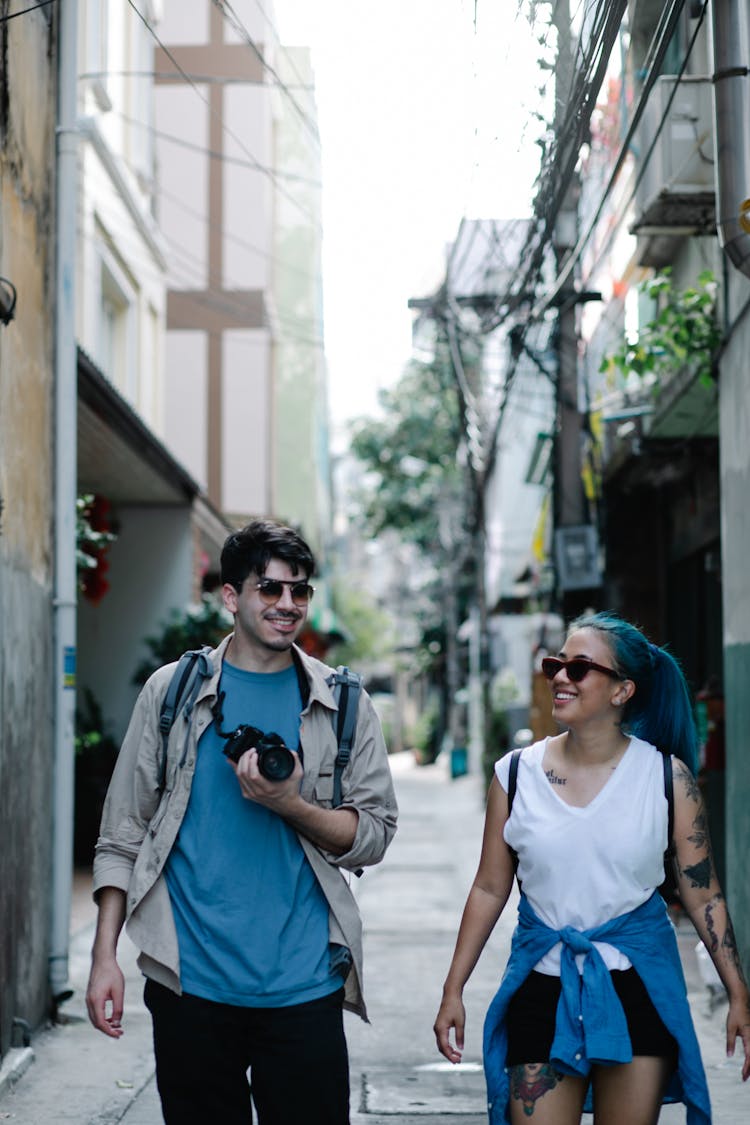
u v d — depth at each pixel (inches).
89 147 468.1
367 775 132.3
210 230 852.6
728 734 293.3
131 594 563.5
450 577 1312.7
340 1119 125.3
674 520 506.0
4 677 229.0
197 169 845.2
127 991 301.3
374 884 553.3
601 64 218.7
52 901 273.6
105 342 538.0
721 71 214.4
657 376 379.9
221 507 855.1
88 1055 243.4
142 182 581.6
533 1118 123.3
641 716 137.3
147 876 125.9
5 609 230.5
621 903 126.4
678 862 130.8
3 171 232.5
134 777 130.9
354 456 1268.5
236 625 133.0
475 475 701.9
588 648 130.8
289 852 127.0
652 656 134.3
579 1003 123.1
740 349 280.7
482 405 800.9
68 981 277.3
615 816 127.6
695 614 480.4
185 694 130.2
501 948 379.6
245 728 124.2
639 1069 123.3
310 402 969.5
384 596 2281.0
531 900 129.3
